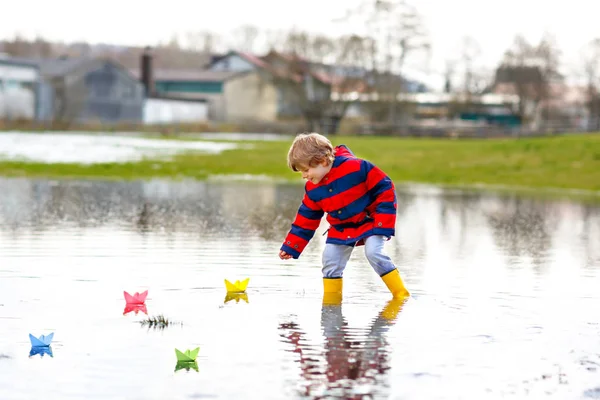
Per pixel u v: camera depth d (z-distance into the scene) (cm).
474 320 761
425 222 1694
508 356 636
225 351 638
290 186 2688
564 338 694
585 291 924
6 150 4094
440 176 3438
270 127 8862
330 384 560
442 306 826
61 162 3409
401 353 639
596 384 568
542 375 588
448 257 1191
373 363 611
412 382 568
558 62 11956
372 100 9525
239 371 587
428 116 11831
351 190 870
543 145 4219
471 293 902
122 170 3186
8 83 9362
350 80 9481
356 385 559
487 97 12075
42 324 721
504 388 558
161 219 1592
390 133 8369
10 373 579
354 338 684
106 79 10188
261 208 1869
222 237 1333
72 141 5394
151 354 628
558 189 3044
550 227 1642
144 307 796
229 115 11694
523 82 11669
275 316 763
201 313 772
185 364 602
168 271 1005
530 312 802
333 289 880
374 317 766
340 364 607
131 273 985
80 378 569
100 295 852
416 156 4234
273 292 883
